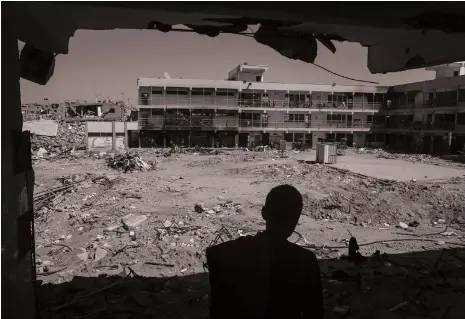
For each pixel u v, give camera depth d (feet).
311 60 12.00
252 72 182.60
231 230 39.55
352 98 179.83
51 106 244.83
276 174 86.84
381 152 153.07
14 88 9.20
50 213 46.32
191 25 10.25
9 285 8.47
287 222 5.89
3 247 8.11
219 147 171.32
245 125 172.96
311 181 76.74
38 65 12.71
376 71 14.73
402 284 21.98
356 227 42.19
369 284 22.16
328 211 47.21
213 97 168.25
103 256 30.89
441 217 45.73
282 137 176.14
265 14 9.00
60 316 16.19
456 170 95.04
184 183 74.90
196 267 28.37
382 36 11.95
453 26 10.11
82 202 53.31
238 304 5.63
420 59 12.79
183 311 17.38
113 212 46.96
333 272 24.30
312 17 9.27
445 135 143.43
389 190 59.72
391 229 41.57
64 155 131.44
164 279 24.97
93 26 10.18
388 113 178.91
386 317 17.01
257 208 50.93
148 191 63.26
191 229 39.29
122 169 96.32
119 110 224.74
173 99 165.48
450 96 147.43
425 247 34.40
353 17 9.39
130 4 8.17
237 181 78.43
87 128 150.82
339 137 181.27
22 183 9.97
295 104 175.94
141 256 30.94
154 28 10.31
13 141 9.14
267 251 5.78
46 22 9.24
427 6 9.18
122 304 17.88
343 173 87.25
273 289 5.61
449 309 17.71
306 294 5.74
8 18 8.50
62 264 29.30
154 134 167.84
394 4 8.96
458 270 25.67
